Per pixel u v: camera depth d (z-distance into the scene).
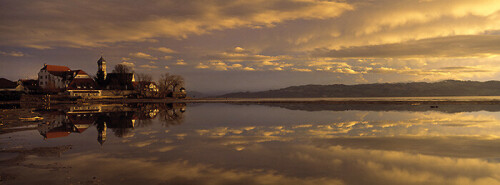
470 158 17.62
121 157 18.05
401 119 41.16
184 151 19.75
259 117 44.50
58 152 19.48
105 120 40.19
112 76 148.38
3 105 78.12
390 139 24.14
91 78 144.88
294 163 16.61
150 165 16.22
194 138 25.09
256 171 15.12
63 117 44.69
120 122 37.66
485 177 14.16
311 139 24.38
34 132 28.75
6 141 23.66
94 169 15.45
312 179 13.86
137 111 57.88
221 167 15.81
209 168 15.63
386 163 16.59
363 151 19.55
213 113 52.94
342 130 29.86
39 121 38.97
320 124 35.19
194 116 46.47
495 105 78.25
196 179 13.83
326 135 26.56
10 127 32.66
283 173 14.76
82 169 15.43
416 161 16.98
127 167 15.82
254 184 13.20
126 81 146.88
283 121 38.62
